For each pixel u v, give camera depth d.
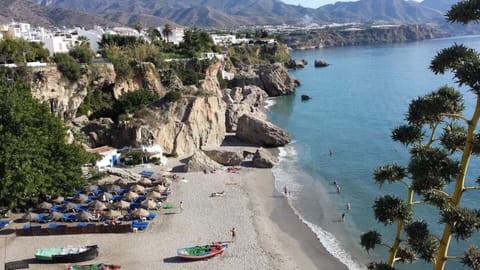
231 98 124.19
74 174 54.69
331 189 61.72
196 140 81.06
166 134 77.12
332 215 52.84
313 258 42.38
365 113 114.38
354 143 85.94
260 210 53.84
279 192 60.34
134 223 47.81
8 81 69.50
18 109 51.62
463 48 13.35
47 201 53.16
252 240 45.47
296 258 42.25
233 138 89.81
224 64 158.25
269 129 85.12
